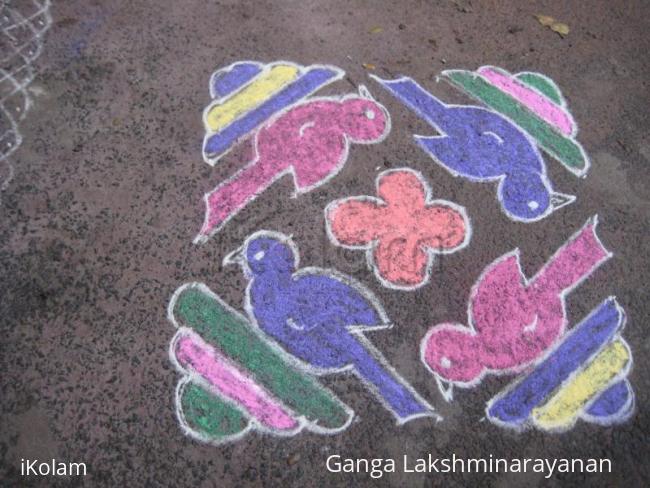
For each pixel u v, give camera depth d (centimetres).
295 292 255
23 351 236
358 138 303
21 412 223
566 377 242
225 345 241
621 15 369
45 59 323
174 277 256
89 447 218
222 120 305
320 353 242
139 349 238
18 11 342
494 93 326
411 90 323
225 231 269
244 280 257
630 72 342
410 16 357
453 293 258
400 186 287
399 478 219
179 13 346
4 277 253
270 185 284
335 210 278
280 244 267
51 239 263
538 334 250
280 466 219
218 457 220
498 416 232
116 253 261
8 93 309
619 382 242
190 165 288
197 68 324
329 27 347
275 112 310
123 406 226
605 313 257
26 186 278
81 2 348
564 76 337
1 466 214
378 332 247
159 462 217
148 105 308
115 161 288
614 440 230
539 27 359
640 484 222
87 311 246
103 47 329
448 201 284
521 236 276
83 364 234
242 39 338
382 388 236
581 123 318
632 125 320
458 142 305
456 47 345
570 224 281
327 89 320
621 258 272
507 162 300
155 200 276
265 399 232
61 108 305
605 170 301
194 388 232
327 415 230
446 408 233
